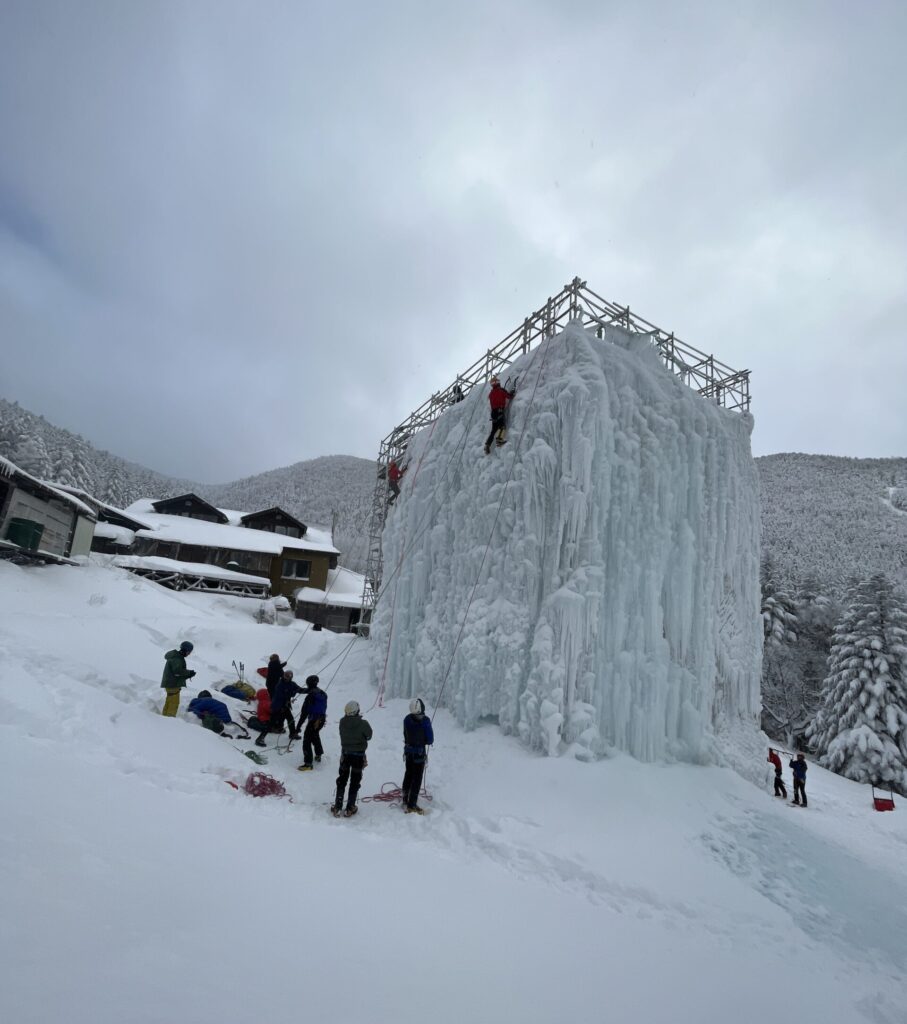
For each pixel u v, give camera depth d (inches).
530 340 543.8
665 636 445.1
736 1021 158.1
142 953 105.5
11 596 657.0
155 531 1402.6
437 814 313.7
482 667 432.1
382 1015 108.3
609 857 291.6
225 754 326.0
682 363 581.9
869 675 1128.2
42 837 140.8
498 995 131.3
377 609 631.8
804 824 407.8
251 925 131.0
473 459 518.3
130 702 388.8
